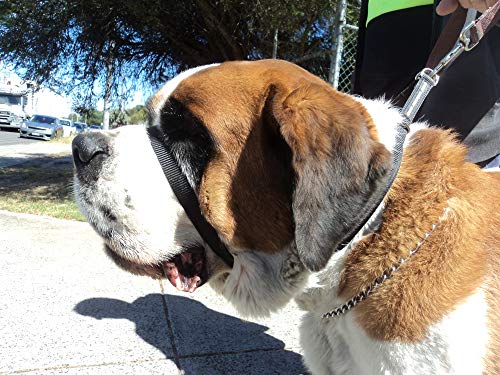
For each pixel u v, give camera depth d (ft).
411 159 1.31
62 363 2.09
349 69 4.99
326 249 1.18
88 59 7.27
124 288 2.93
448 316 1.15
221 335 2.42
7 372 2.00
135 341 2.31
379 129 1.31
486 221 1.26
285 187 1.29
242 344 2.34
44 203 5.48
